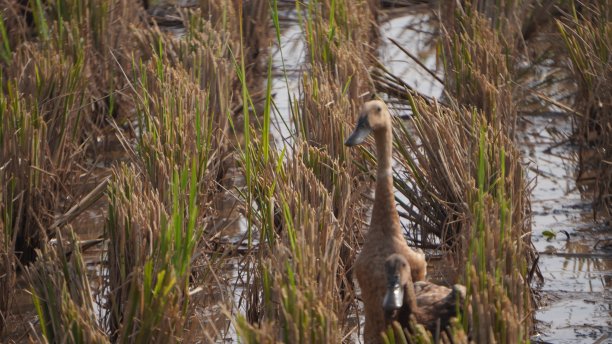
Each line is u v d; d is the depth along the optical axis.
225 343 11.95
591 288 13.64
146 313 10.66
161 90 16.38
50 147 16.06
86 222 16.20
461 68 18.58
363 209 15.80
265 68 23.94
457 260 12.90
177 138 15.08
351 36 21.75
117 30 21.36
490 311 9.68
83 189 16.19
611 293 13.45
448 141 14.38
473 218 12.06
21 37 22.58
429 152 14.66
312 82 16.70
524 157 18.83
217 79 18.34
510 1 22.72
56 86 17.44
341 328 11.75
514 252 11.28
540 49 23.19
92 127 18.70
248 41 23.75
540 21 23.42
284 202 11.74
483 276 10.12
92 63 20.23
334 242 11.45
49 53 18.47
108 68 20.66
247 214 13.39
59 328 11.12
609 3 19.14
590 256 14.62
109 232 12.09
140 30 20.95
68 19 21.62
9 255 13.09
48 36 20.64
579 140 17.98
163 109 15.49
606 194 16.19
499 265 10.61
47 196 15.27
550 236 15.40
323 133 15.20
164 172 13.59
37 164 14.98
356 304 12.58
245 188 15.46
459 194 14.15
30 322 12.35
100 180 17.50
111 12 21.48
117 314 11.68
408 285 10.52
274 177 13.02
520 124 20.25
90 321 10.73
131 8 23.30
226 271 14.08
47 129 16.02
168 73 17.44
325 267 10.90
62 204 16.20
